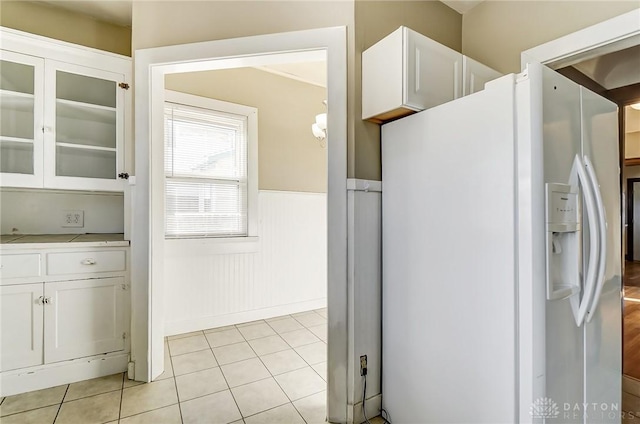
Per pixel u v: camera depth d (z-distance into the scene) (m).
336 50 1.77
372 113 1.70
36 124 2.10
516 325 1.17
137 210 2.07
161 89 2.17
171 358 2.41
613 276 1.51
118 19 2.52
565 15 1.84
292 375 2.18
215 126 3.09
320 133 2.98
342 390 1.71
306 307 3.61
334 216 1.75
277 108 3.45
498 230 1.23
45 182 2.12
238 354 2.49
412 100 1.54
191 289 2.95
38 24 2.33
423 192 1.55
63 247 2.01
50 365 1.97
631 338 2.74
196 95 2.97
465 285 1.35
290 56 1.91
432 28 2.20
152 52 2.06
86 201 2.58
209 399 1.89
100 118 2.30
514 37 2.09
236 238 3.15
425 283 1.53
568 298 1.24
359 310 1.73
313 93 3.71
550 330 1.16
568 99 1.27
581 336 1.30
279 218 3.44
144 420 1.69
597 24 1.69
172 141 2.88
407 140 1.65
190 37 2.03
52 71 2.12
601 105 1.46
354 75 1.77
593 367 1.37
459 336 1.37
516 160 1.18
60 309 2.00
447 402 1.41
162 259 2.20
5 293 1.88
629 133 5.53
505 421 1.19
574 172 1.28
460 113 1.38
